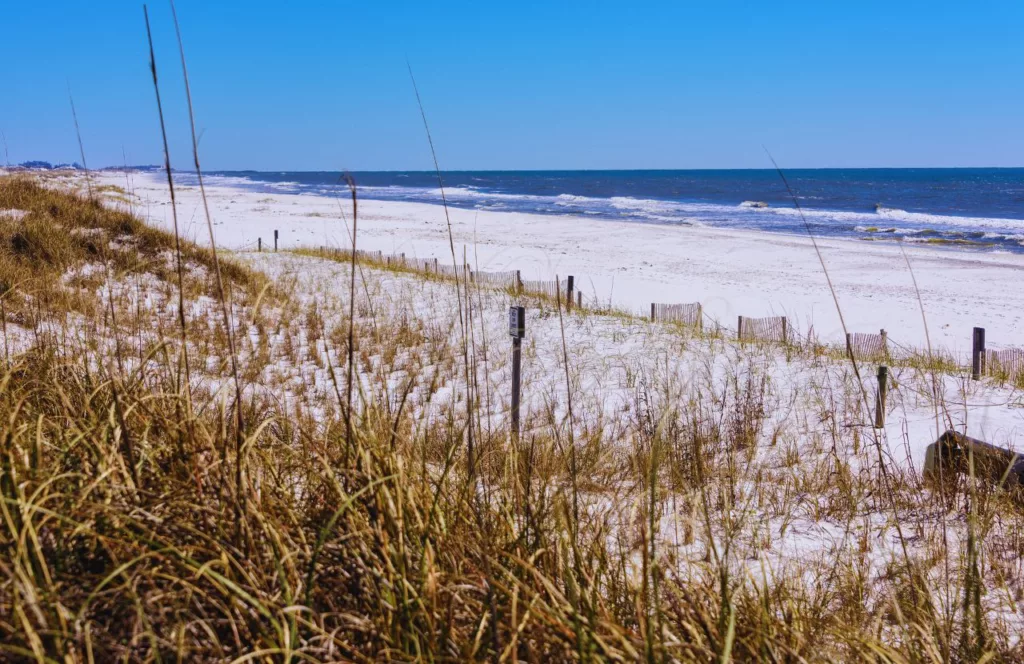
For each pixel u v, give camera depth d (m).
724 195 101.88
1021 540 3.36
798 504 4.05
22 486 1.75
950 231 50.09
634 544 2.67
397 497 1.93
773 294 24.81
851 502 3.87
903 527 3.71
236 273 14.32
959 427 6.32
